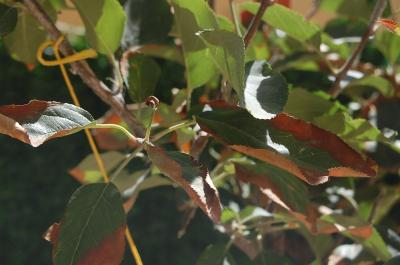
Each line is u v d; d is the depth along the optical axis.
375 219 0.88
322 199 0.83
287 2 0.91
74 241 0.59
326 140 0.60
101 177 0.82
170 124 0.74
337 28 0.95
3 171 2.65
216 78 0.84
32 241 2.62
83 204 0.60
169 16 0.75
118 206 0.60
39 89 2.71
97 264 0.59
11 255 2.59
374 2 0.89
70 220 0.59
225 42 0.58
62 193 2.68
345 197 0.83
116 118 0.85
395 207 0.92
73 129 0.55
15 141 2.68
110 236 0.59
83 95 2.65
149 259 2.44
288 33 0.81
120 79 0.73
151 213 2.46
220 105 0.64
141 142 0.59
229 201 0.85
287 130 0.60
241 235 0.76
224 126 0.61
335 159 0.59
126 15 0.75
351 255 0.77
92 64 1.84
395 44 0.93
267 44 0.97
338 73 0.80
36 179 2.67
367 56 1.43
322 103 0.74
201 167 0.57
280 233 0.88
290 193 0.68
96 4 0.70
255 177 0.68
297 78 0.92
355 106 0.95
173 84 0.91
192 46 0.70
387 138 0.71
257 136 0.60
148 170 0.78
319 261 0.80
